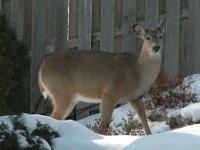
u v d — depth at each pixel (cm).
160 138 890
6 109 1440
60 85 1367
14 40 1559
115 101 1330
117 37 1616
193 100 1413
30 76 1645
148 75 1315
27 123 948
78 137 962
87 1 1616
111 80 1328
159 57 1313
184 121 1305
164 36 1598
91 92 1355
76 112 1616
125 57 1336
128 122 1346
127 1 1602
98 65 1340
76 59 1359
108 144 923
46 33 1653
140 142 889
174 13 1588
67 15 1636
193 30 1581
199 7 1577
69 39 1638
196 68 1582
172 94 1424
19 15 1656
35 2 1648
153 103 1433
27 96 1641
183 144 862
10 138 918
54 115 1367
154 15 1594
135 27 1330
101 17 1611
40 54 1648
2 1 1667
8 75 1493
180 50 1597
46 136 952
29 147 920
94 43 1623
